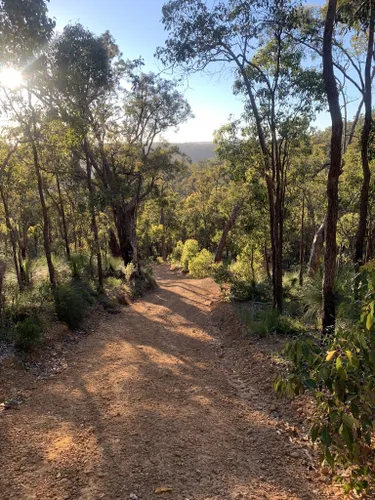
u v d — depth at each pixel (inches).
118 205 752.3
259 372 268.2
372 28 348.2
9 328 305.6
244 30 337.1
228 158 405.4
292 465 159.9
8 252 582.9
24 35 217.8
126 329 429.4
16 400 223.6
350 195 545.6
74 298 405.7
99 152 745.0
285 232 611.8
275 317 365.4
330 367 107.3
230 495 136.0
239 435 184.4
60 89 370.9
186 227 2063.2
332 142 284.2
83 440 174.9
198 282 934.4
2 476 147.6
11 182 480.4
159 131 849.5
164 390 237.8
